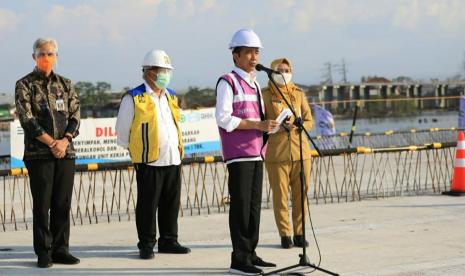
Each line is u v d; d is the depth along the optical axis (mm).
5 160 18234
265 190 13156
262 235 8797
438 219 9672
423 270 6828
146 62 7438
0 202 12906
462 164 11883
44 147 7035
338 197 11812
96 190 14141
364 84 71250
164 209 7789
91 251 8008
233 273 6844
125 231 9367
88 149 16797
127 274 6863
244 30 6918
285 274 6750
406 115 51906
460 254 7535
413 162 18234
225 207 11305
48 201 7137
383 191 12781
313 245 8109
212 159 11164
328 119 21688
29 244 8539
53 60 7078
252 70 6973
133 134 7465
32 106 7035
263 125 6719
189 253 7789
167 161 7527
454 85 67375
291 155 7945
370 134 23172
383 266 7000
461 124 23938
